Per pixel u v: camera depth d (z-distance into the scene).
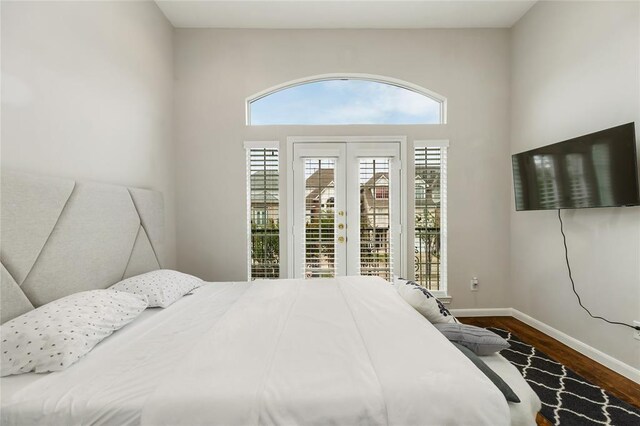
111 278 1.96
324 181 3.13
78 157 1.78
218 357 1.11
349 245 3.14
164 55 2.86
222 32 3.07
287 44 3.10
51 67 1.60
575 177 2.12
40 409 0.91
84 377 1.04
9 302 1.28
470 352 1.27
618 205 1.84
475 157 3.12
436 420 0.87
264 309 1.65
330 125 3.11
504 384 1.08
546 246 2.64
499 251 3.14
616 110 2.01
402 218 3.13
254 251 3.15
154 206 2.52
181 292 2.06
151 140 2.62
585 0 2.23
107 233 1.92
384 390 0.92
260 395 0.90
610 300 2.07
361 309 1.61
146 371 1.08
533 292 2.81
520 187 2.65
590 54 2.20
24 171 1.45
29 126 1.48
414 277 3.17
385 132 3.12
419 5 2.75
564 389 1.84
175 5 2.72
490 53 3.10
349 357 1.11
